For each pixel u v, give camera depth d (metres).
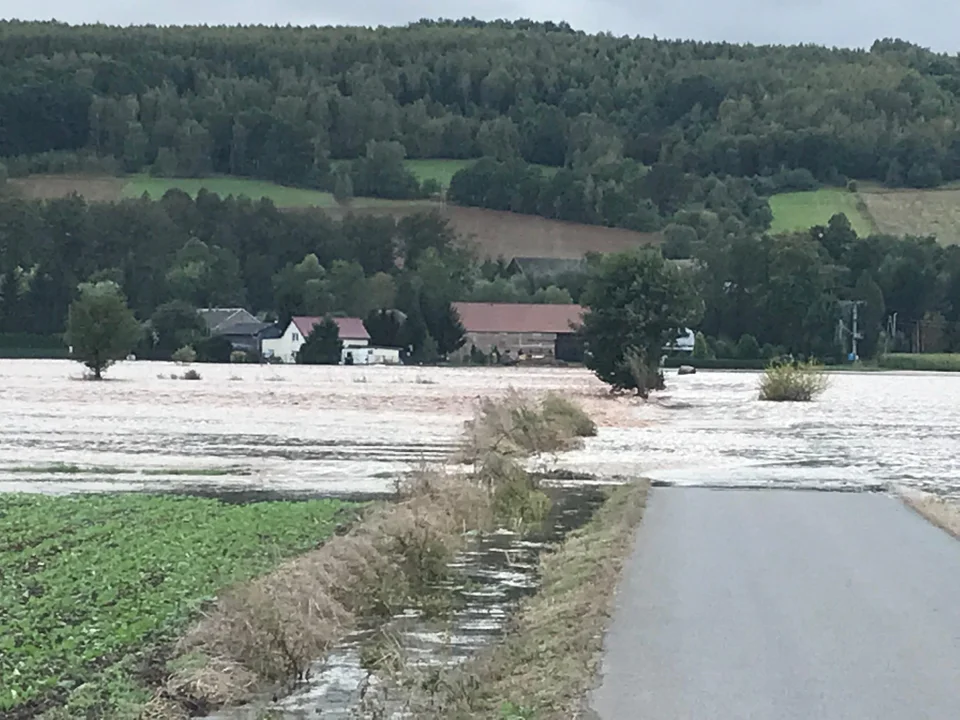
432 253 134.25
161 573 13.81
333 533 16.80
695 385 74.00
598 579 13.52
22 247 125.50
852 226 147.62
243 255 139.75
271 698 9.76
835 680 9.60
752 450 32.47
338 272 129.38
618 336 56.81
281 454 29.66
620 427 39.78
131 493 21.97
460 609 12.86
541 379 76.81
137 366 93.94
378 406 49.06
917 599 12.77
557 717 8.61
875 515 19.61
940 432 39.62
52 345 117.94
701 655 10.38
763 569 14.52
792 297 118.94
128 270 129.75
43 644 10.70
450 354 120.38
